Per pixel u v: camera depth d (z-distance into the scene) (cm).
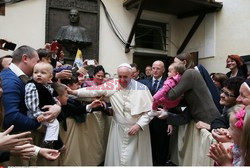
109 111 279
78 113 247
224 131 170
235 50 520
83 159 260
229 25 535
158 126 303
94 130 268
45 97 190
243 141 117
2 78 184
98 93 260
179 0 526
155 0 533
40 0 486
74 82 267
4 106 174
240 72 374
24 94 187
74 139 244
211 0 543
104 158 282
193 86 228
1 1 452
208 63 579
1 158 148
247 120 117
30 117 182
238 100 185
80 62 415
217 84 339
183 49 628
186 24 629
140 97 257
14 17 463
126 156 253
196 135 225
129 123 257
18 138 141
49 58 243
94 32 526
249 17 496
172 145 287
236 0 522
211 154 140
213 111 227
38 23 482
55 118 195
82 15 516
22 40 468
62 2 499
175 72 238
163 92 231
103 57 540
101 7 542
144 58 608
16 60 197
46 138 185
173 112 274
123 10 564
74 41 487
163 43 632
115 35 554
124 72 257
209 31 578
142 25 611
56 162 215
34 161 189
